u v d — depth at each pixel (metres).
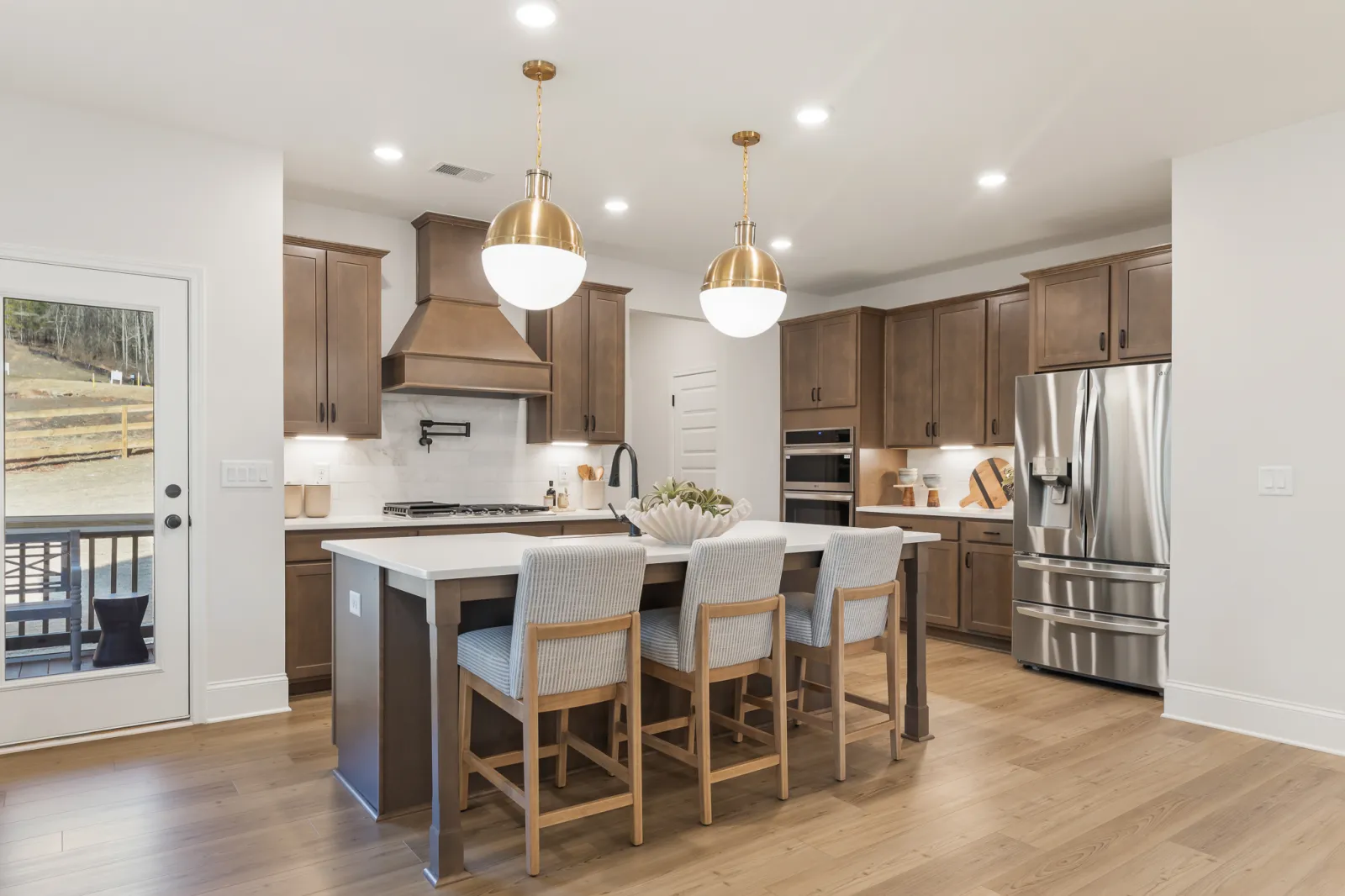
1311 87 3.08
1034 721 3.65
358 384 4.44
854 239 5.19
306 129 3.54
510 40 2.78
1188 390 3.73
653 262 5.89
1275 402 3.45
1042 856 2.36
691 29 2.69
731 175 4.07
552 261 2.55
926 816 2.62
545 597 2.24
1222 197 3.63
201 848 2.37
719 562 2.59
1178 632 3.74
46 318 3.28
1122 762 3.13
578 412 5.34
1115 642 4.17
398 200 4.52
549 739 2.93
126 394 3.44
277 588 3.74
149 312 3.49
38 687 3.23
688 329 7.18
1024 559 4.62
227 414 3.63
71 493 3.32
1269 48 2.79
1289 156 3.43
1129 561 4.13
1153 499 4.04
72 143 3.31
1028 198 4.38
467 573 2.27
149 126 3.46
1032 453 4.58
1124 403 4.16
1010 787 2.88
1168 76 3.01
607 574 2.33
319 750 3.21
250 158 3.69
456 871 2.22
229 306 3.63
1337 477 3.27
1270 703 3.43
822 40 2.77
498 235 2.55
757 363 6.71
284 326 4.21
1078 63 2.91
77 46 2.82
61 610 3.30
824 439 6.31
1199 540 3.68
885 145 3.66
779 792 2.76
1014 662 4.80
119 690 3.39
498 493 5.29
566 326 5.30
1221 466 3.62
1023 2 2.52
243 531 3.66
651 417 7.62
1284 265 3.43
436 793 2.21
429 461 5.04
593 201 4.48
